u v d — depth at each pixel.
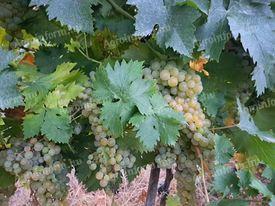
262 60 0.46
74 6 0.42
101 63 0.49
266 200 0.53
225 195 0.52
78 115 0.49
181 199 0.56
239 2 0.45
